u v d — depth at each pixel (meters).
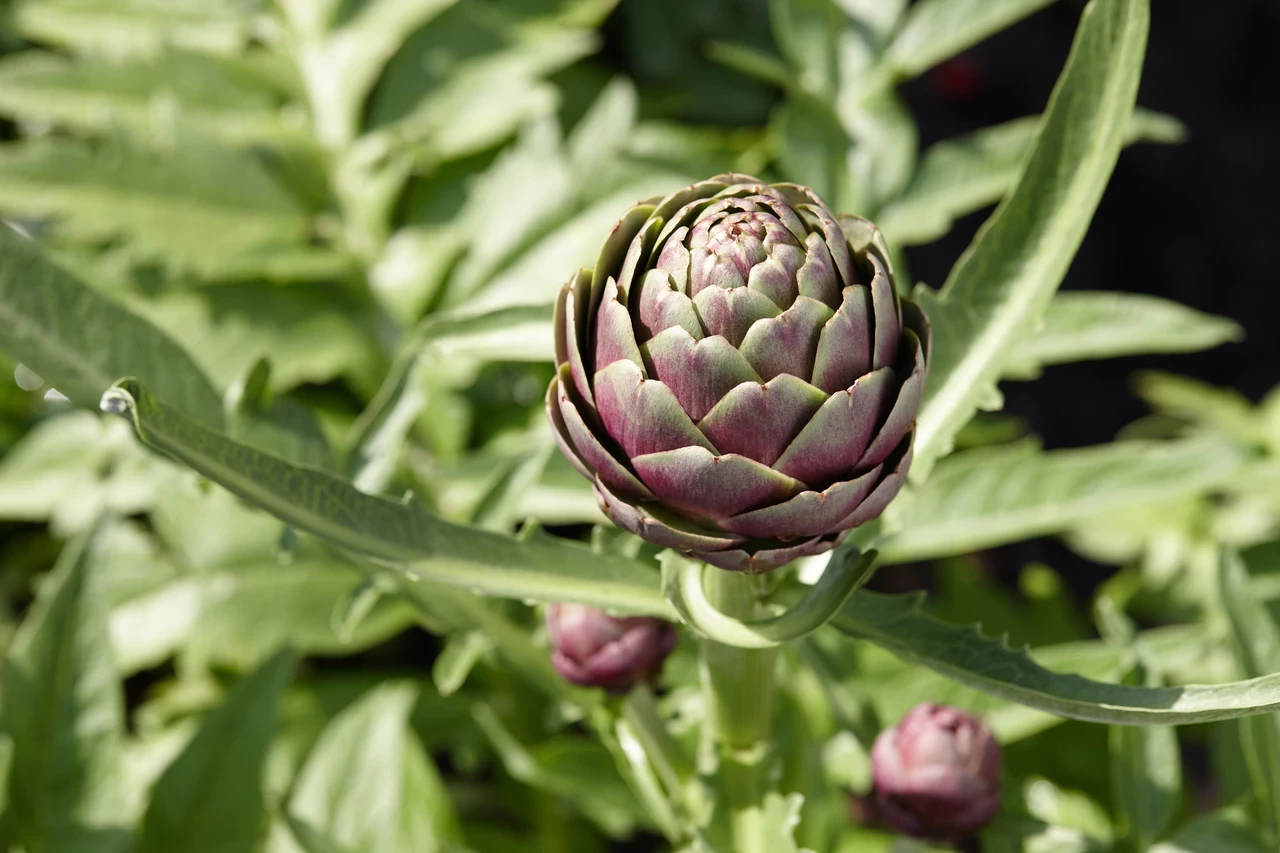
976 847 1.45
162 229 1.38
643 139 1.46
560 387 1.01
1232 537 1.61
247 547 1.34
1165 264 2.81
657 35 1.77
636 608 1.06
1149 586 1.62
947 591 1.48
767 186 1.02
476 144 1.44
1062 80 1.07
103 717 1.19
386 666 1.57
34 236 1.49
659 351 0.99
